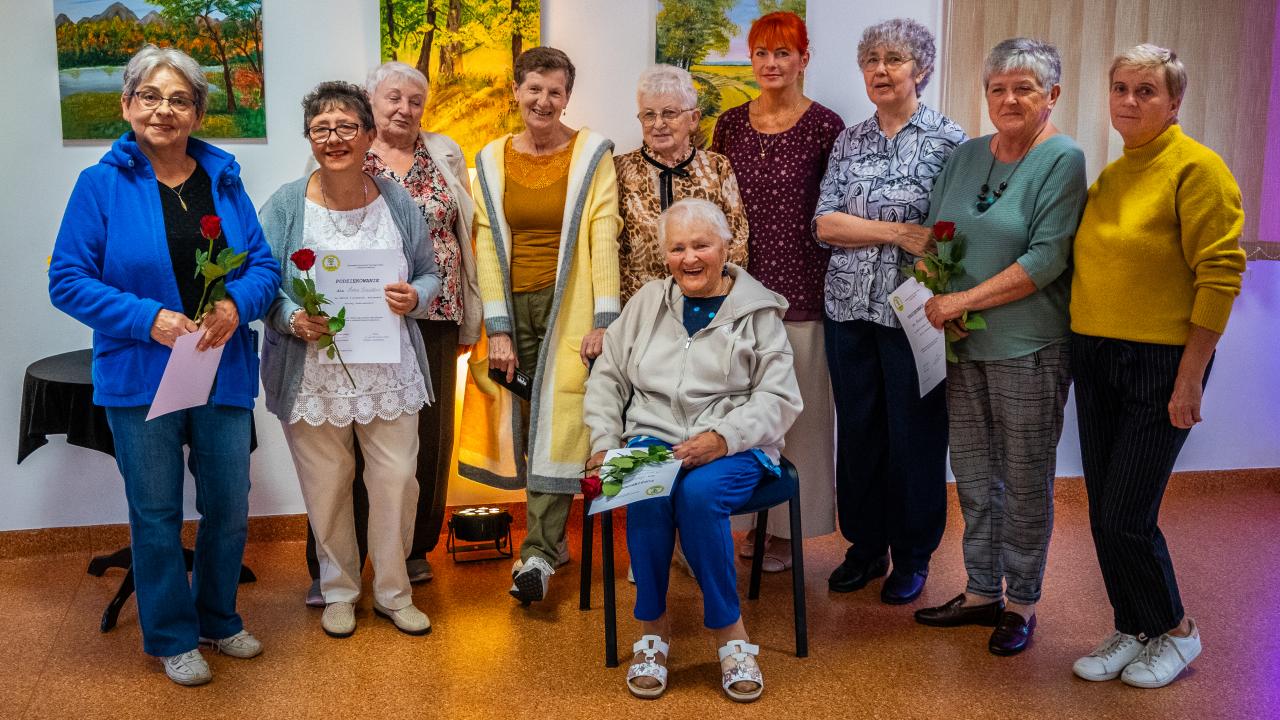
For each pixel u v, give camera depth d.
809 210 3.08
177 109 2.32
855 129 2.97
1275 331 4.08
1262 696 2.41
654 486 2.35
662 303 2.74
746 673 2.41
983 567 2.81
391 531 2.76
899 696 2.43
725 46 3.48
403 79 2.88
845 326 2.96
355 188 2.62
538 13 3.38
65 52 3.19
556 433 2.97
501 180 3.01
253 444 3.07
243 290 2.37
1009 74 2.49
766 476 2.60
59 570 3.28
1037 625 2.84
